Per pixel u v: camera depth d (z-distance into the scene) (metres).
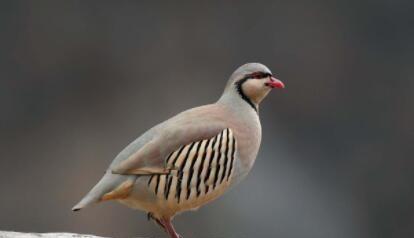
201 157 7.31
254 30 19.38
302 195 17.22
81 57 18.42
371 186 18.50
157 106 18.22
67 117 17.98
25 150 17.52
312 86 19.34
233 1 19.34
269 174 17.09
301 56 19.45
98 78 18.36
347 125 19.20
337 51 19.62
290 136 18.66
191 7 19.08
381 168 18.78
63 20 18.52
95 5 18.67
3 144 17.50
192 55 18.92
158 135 7.38
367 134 19.19
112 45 18.56
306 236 16.58
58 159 17.39
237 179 7.66
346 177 18.44
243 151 7.61
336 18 19.84
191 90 18.58
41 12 18.44
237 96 7.78
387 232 18.19
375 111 19.41
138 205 7.50
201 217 15.02
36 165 17.30
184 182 7.29
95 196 7.30
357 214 17.94
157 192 7.32
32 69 18.20
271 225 15.77
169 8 18.95
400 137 19.20
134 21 18.77
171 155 7.28
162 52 18.73
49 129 17.80
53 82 18.19
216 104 7.79
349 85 19.48
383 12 19.98
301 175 17.77
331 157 18.69
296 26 19.55
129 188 7.34
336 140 18.97
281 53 19.41
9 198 16.81
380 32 19.91
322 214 17.19
